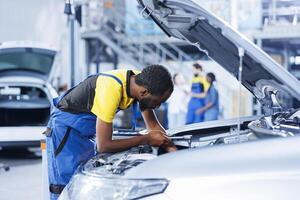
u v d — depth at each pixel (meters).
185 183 1.69
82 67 10.29
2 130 7.30
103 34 9.85
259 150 1.75
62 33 11.53
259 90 2.76
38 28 11.36
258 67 2.41
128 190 1.78
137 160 2.10
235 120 3.02
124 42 10.12
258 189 1.63
